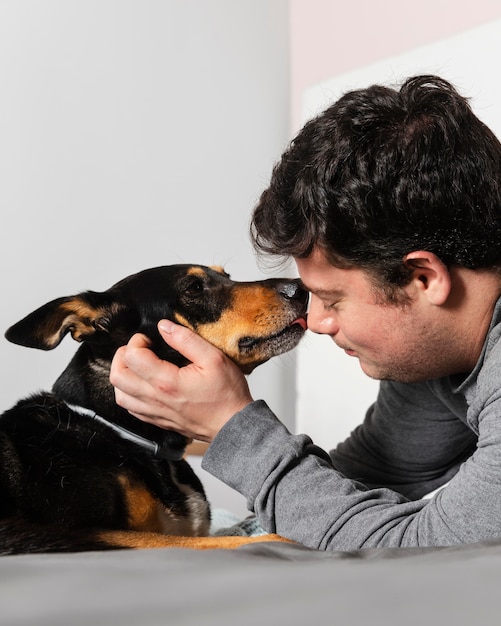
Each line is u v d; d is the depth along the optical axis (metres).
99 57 3.72
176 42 4.02
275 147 4.44
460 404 1.86
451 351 1.62
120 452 2.00
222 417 1.68
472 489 1.39
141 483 1.98
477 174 1.50
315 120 1.63
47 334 2.01
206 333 2.12
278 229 1.60
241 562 0.92
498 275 1.58
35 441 1.94
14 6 3.45
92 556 0.96
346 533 1.48
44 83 3.54
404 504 1.51
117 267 3.78
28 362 3.49
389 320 1.58
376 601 0.68
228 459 1.61
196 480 2.21
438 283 1.51
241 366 2.18
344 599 0.69
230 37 4.23
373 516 1.49
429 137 1.49
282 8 4.50
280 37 4.48
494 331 1.55
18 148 3.46
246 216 4.29
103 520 1.87
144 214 3.88
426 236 1.49
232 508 3.70
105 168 3.73
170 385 1.68
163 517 2.03
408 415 2.07
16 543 1.68
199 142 4.10
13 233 3.45
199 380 1.67
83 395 2.05
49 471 1.89
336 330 1.69
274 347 2.16
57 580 0.76
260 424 1.62
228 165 4.22
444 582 0.76
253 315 2.12
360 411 3.56
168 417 1.73
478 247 1.52
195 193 4.07
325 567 0.87
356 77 3.66
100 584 0.74
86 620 0.61
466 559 0.91
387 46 4.06
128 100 3.81
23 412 2.01
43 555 1.00
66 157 3.61
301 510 1.53
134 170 3.84
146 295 2.12
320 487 1.54
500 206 1.52
